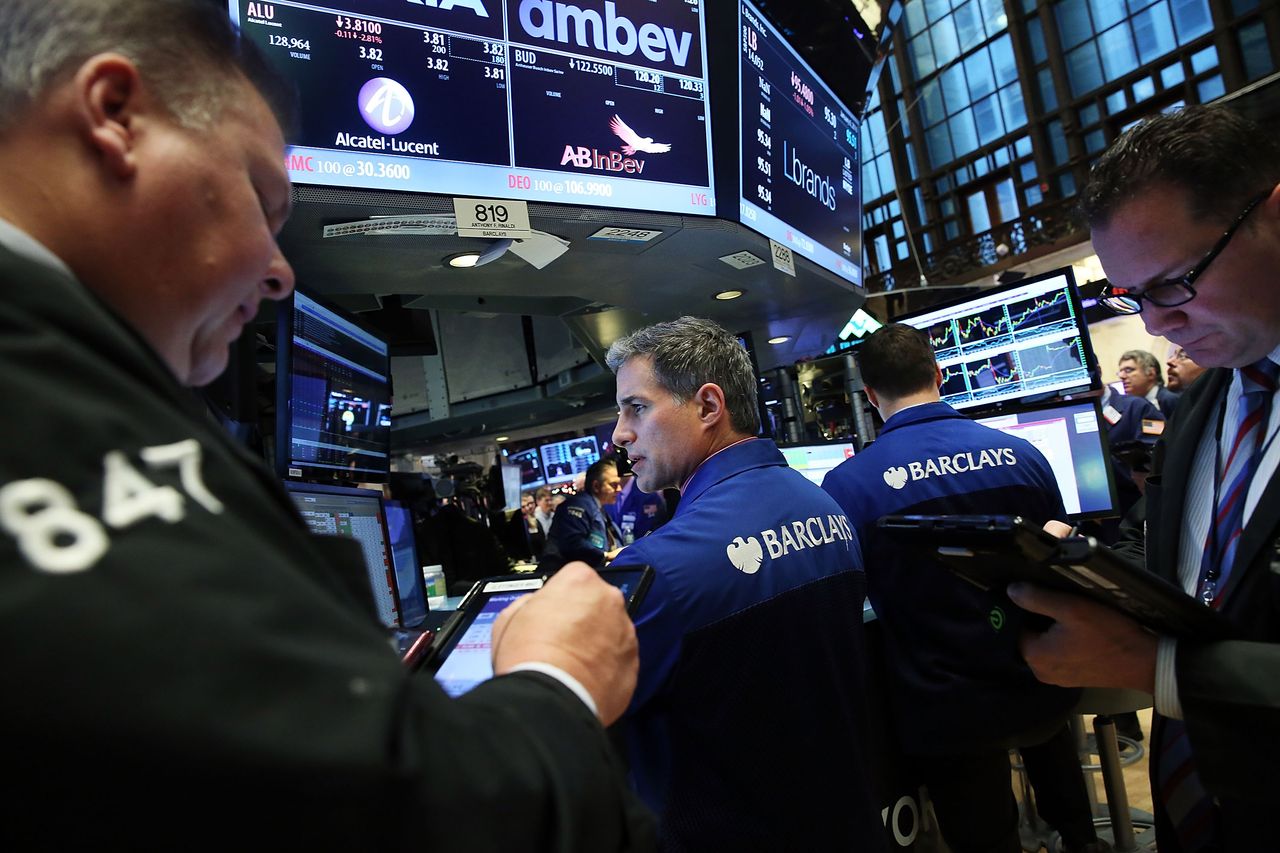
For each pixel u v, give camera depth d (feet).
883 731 5.81
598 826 1.29
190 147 1.41
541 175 6.08
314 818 0.92
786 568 3.84
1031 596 2.75
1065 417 7.94
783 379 10.77
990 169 55.47
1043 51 52.24
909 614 5.55
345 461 4.96
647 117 6.77
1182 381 12.64
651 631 3.56
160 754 0.86
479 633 3.09
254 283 1.55
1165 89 47.57
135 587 0.91
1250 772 2.45
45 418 0.96
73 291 1.13
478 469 14.83
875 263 63.26
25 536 0.90
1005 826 5.82
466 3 5.75
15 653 0.84
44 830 0.85
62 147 1.31
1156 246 2.99
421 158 5.49
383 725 1.01
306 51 5.04
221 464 1.14
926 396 6.23
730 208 7.34
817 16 8.98
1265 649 2.51
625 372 4.73
